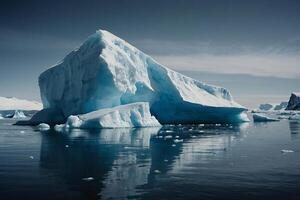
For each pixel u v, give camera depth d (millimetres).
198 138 25234
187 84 47906
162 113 45562
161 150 18203
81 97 41281
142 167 13109
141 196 9039
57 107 47188
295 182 10586
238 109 46812
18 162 14172
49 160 14719
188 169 12711
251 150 18281
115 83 39062
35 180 10828
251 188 9852
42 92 50094
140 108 36875
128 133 28938
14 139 24094
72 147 19453
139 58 45500
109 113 34375
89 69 40625
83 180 10852
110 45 42562
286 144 21234
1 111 105250
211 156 16016
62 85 45281
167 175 11625
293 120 62250
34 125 43531
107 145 20422
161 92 44594
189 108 44312
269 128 37469
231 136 27078
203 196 9039
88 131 30766
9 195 9125
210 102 45938
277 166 13312
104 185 10211
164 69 45375
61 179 10984
